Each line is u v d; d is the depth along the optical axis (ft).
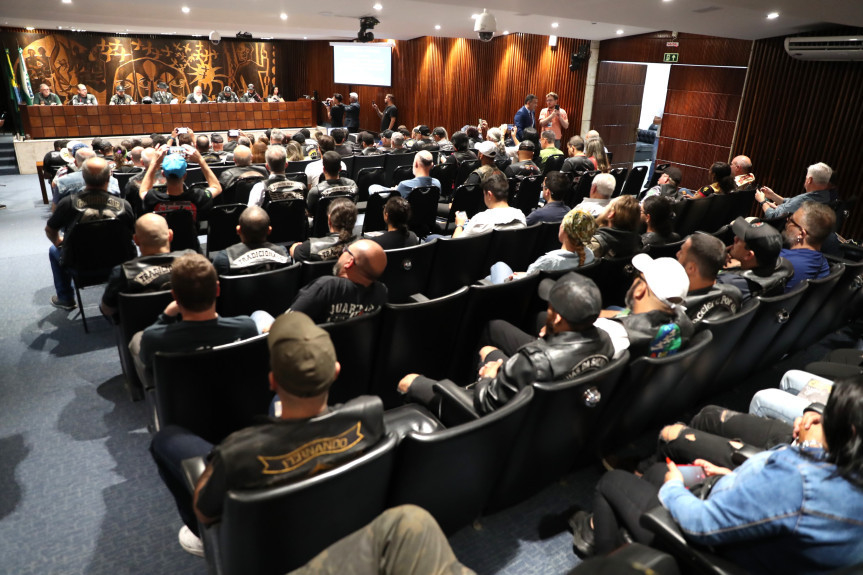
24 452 8.15
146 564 6.36
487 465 5.68
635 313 7.11
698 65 31.14
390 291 11.11
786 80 26.76
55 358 10.88
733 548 4.40
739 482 4.37
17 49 49.93
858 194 24.72
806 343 11.10
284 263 9.86
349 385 7.89
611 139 38.52
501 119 43.01
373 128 56.03
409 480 5.11
